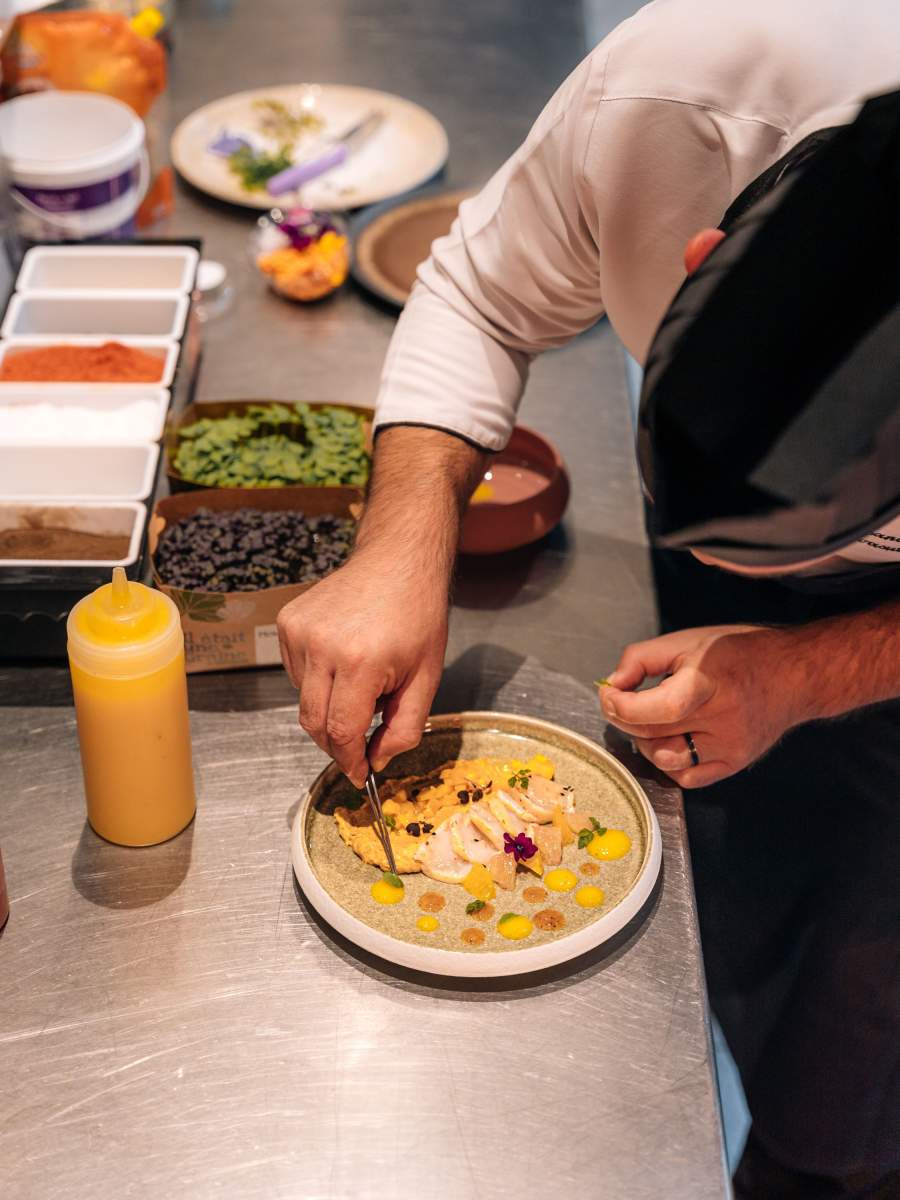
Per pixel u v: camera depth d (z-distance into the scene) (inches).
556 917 38.4
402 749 40.4
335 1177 32.9
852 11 39.1
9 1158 33.1
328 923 38.1
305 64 89.8
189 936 38.9
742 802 60.3
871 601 50.7
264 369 64.7
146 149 73.5
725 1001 64.5
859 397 25.7
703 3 40.3
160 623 38.4
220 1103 34.5
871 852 58.1
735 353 27.1
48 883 40.4
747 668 43.4
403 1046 35.9
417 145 80.6
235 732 46.1
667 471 28.0
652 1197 32.7
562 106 43.5
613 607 52.9
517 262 46.5
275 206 74.6
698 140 40.0
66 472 53.5
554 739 44.8
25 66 69.6
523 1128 34.1
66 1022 36.4
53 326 62.2
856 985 60.1
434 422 47.2
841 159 27.5
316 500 50.2
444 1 99.3
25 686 48.0
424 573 42.0
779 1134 64.6
